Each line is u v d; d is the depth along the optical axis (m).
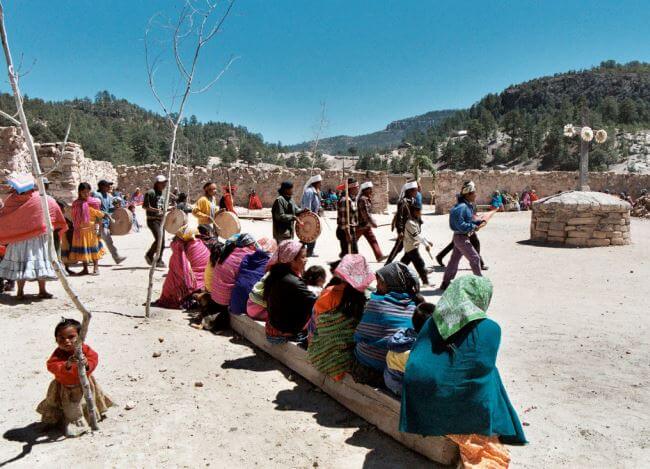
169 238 14.88
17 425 4.07
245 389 4.86
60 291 8.22
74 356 3.87
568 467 3.43
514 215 23.92
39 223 7.19
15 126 15.49
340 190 11.28
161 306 7.59
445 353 3.43
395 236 16.94
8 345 5.70
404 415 3.47
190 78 6.55
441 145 190.62
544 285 9.17
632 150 132.88
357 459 3.62
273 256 5.50
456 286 3.52
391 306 4.19
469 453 3.32
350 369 4.44
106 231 10.56
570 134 14.95
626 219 13.43
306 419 4.25
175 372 5.23
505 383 4.86
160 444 3.82
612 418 4.13
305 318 5.43
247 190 30.22
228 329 6.70
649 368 5.16
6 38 3.35
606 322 6.82
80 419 3.96
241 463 3.58
